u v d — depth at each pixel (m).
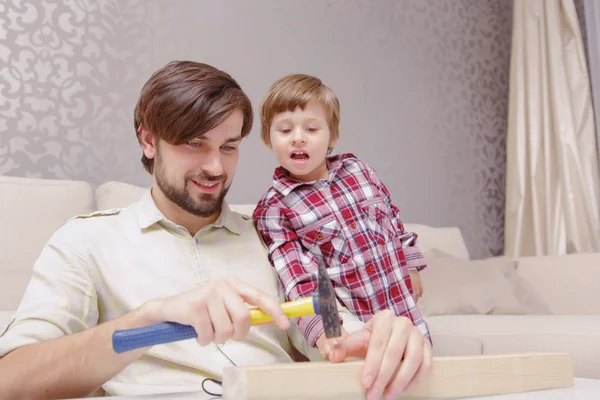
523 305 2.26
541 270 2.50
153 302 0.68
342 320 0.99
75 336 0.75
